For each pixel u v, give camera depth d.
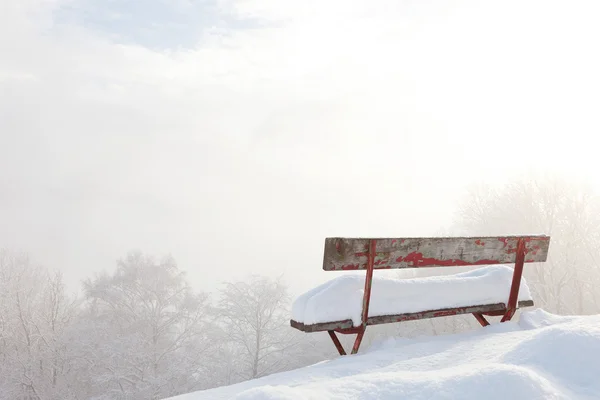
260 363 31.61
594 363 2.40
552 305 27.30
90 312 32.56
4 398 27.09
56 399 26.88
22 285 32.16
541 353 2.56
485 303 4.02
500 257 3.97
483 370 2.11
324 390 2.06
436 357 3.10
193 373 29.47
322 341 33.97
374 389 2.04
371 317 3.47
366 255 3.36
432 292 3.77
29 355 28.00
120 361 26.72
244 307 30.45
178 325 31.17
